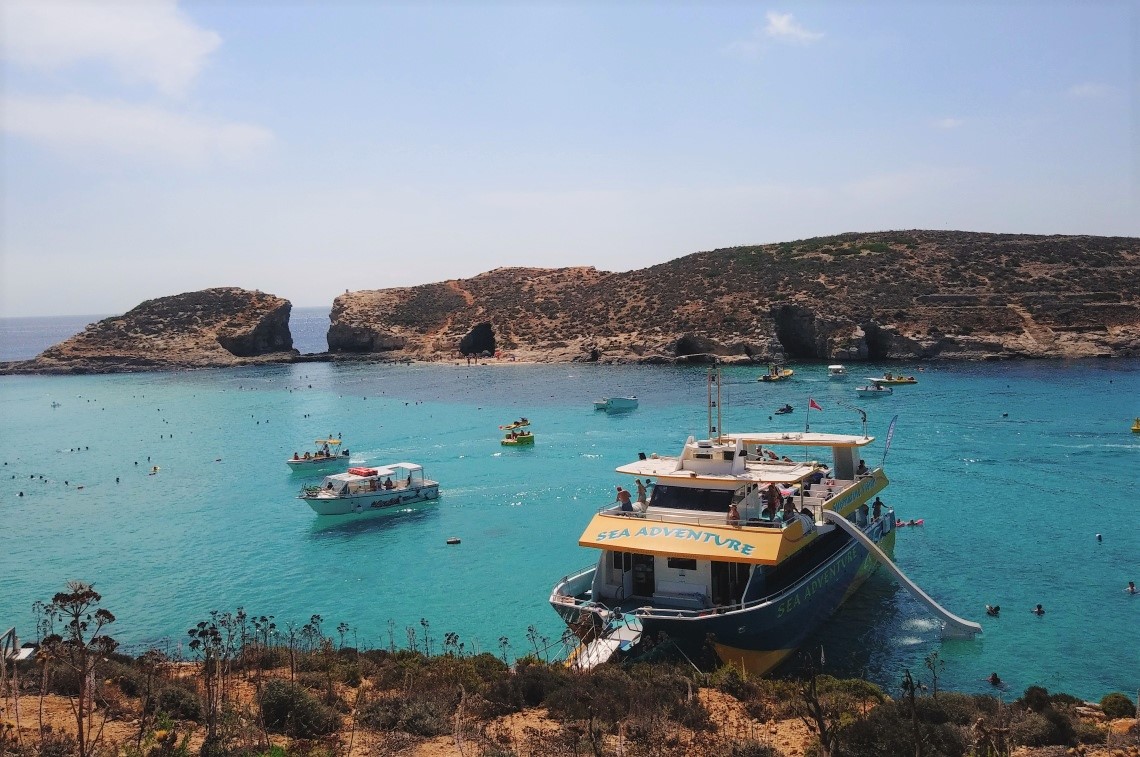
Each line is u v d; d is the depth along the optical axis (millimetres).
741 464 30812
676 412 100125
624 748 17250
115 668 22766
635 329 175875
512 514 55562
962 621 31188
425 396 128375
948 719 19578
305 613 38125
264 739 16906
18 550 50719
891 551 40906
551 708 20234
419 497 59156
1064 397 99250
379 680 22984
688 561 28844
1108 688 27266
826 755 14438
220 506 61750
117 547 50844
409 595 40188
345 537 51531
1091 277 168375
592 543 29297
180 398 138750
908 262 182875
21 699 19516
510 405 113875
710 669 26219
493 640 34125
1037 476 60219
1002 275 172500
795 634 29266
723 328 162750
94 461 83312
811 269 184000
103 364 197875
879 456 68812
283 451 85750
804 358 161375
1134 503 52156
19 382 179125
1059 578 38562
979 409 92000
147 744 15805
